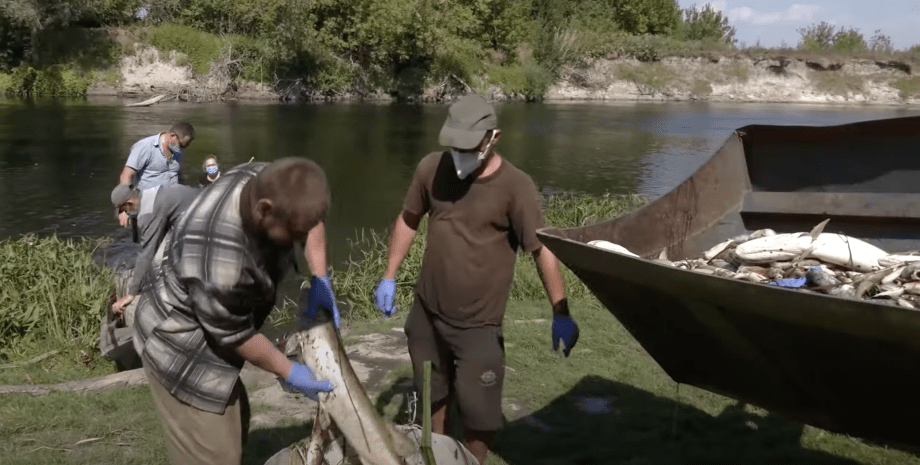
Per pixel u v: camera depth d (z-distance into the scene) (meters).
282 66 37.09
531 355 5.74
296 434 4.34
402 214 3.75
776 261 3.76
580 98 47.28
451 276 3.51
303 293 2.93
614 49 49.78
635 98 48.34
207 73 35.84
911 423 3.12
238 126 25.11
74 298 6.33
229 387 2.83
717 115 36.62
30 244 7.33
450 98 40.84
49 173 15.84
